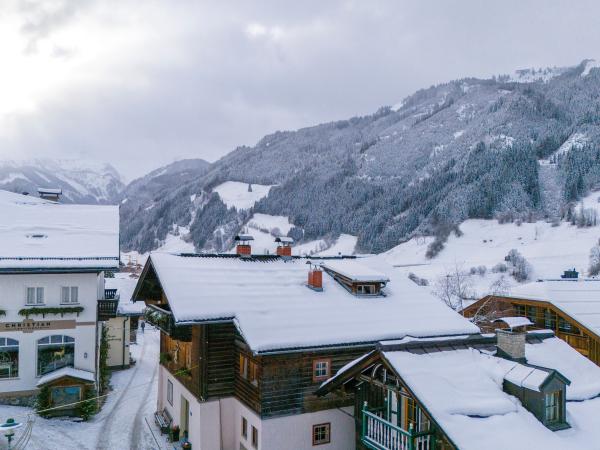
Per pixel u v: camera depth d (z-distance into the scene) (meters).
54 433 24.30
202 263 24.91
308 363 20.62
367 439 17.94
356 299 24.17
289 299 22.81
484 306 38.25
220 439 21.91
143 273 26.14
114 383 35.12
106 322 37.19
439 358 16.77
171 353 27.06
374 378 18.53
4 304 26.78
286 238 28.67
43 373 27.38
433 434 15.85
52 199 37.50
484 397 15.04
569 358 18.91
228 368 22.27
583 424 15.07
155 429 26.00
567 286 33.88
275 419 19.81
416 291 26.59
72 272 27.70
